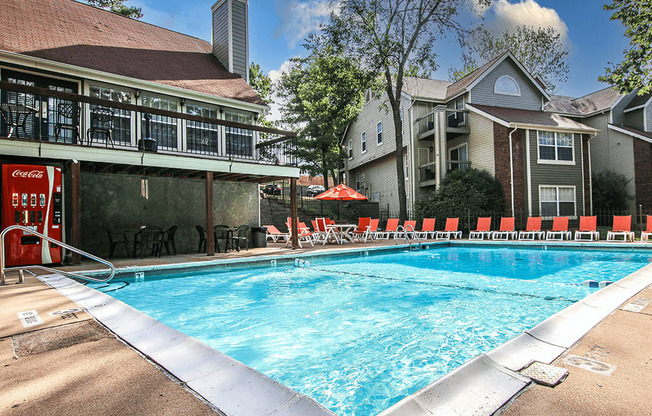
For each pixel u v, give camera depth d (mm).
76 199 7578
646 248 9617
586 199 16703
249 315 4590
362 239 14359
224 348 3471
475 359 2090
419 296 5504
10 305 3721
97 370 2111
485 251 11375
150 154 8508
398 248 11477
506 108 18406
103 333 2818
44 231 7336
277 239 15070
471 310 4668
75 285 4859
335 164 25578
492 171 16719
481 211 15594
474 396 1763
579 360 2166
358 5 16188
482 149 17312
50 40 10227
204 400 1740
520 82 18828
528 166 15586
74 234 7527
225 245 11023
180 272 7500
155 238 9445
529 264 8789
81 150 7688
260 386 1847
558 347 2389
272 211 17953
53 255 7375
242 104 12602
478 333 3791
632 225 16656
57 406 1676
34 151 7188
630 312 3180
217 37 15000
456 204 15961
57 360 2271
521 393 1780
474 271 7859
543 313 4500
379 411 2307
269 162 12047
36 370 2115
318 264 9227
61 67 9406
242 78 14336
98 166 9180
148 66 11703
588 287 6016
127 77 10383
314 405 1652
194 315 4602
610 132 18734
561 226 13125
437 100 19422
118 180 9969
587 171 16828
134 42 12836
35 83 9438
